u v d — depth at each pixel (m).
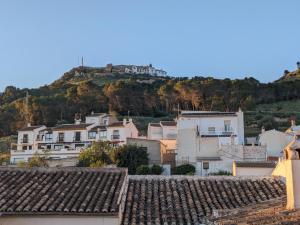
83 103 125.00
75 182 20.41
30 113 117.25
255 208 15.30
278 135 66.12
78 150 75.94
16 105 121.81
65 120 118.94
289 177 13.60
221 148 61.00
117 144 78.38
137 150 62.22
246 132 88.62
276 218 12.30
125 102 125.25
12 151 79.69
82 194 18.67
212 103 117.12
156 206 19.34
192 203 19.69
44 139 86.50
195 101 122.00
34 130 87.62
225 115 71.56
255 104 120.25
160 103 125.81
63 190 19.22
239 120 72.44
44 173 21.69
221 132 70.88
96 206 17.14
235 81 126.19
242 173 29.66
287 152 14.10
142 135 93.50
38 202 17.77
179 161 63.84
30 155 78.56
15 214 16.91
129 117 113.50
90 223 16.88
